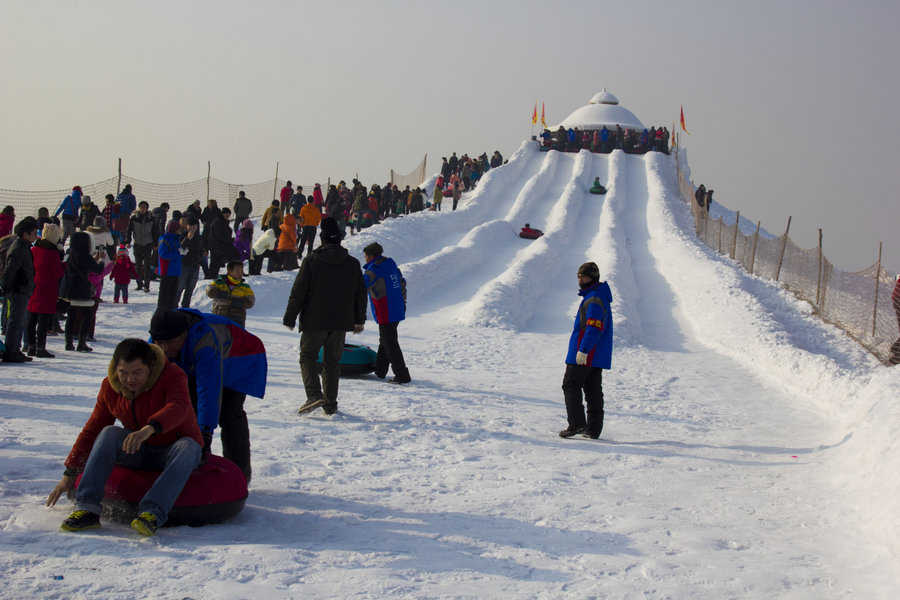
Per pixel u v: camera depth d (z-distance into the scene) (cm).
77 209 2484
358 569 403
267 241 1964
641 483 658
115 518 464
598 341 833
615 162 5306
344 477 608
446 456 708
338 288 830
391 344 1080
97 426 475
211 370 496
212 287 1009
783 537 526
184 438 460
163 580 362
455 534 484
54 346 1221
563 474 672
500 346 1555
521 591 392
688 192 4816
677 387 1241
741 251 3284
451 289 2352
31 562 372
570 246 3325
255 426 768
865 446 700
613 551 474
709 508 591
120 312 1638
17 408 763
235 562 396
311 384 838
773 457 795
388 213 4106
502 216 4044
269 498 538
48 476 539
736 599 407
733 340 1706
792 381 1299
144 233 1977
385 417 855
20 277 1036
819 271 2308
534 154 5753
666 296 2395
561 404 1047
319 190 3319
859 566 469
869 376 1217
